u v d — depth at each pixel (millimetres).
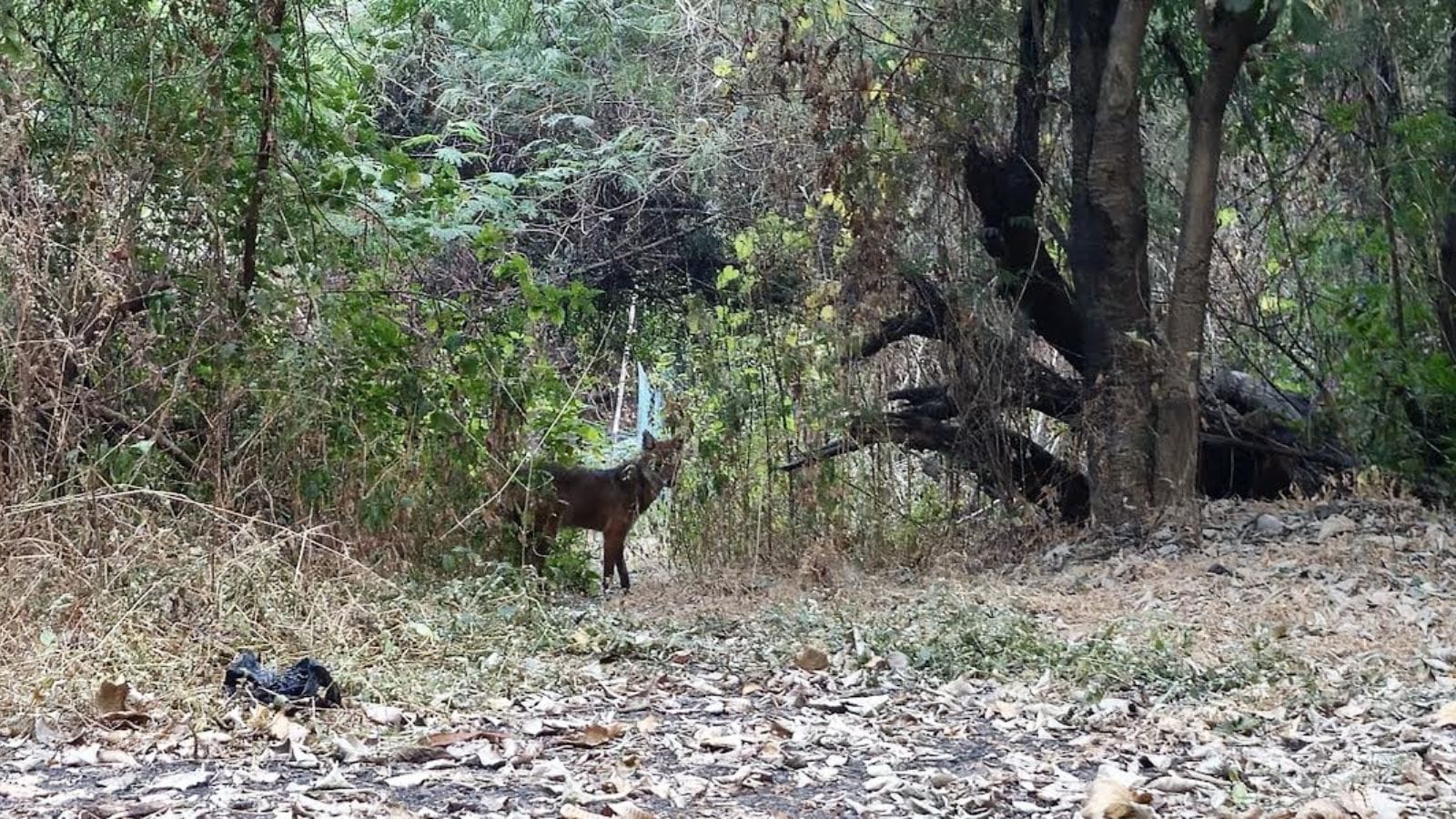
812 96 12102
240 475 8859
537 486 10547
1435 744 5848
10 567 7023
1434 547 10133
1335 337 12992
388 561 9250
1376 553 10000
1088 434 11719
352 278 10398
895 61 12766
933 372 13227
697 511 12062
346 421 9461
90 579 7062
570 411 11078
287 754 5438
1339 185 13234
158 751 5441
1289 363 13953
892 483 12414
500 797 4938
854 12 13227
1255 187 13648
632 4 16641
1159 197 13484
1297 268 13078
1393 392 12281
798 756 5602
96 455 8117
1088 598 9359
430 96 18125
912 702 6758
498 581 8797
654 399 15906
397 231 10781
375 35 14938
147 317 9180
